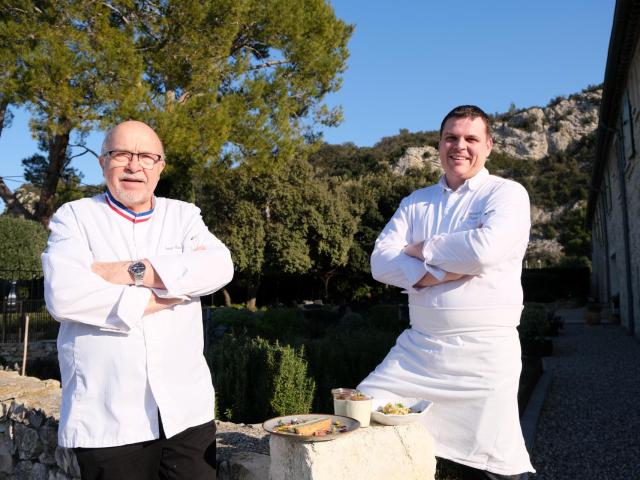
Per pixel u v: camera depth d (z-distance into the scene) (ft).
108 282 6.23
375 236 99.09
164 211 7.27
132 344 6.25
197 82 48.44
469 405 7.40
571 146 272.31
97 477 6.20
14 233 56.39
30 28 43.11
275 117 53.26
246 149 52.11
